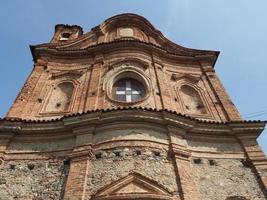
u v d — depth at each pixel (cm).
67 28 2862
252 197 1303
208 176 1363
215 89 1916
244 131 1553
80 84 1852
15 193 1255
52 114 1644
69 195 1188
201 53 2231
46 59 2042
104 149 1356
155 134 1436
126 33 2380
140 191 1191
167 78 1953
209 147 1502
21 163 1372
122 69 1881
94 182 1238
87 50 2091
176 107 1731
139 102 1650
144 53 2042
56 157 1384
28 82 1828
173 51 2289
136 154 1331
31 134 1477
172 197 1194
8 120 1475
